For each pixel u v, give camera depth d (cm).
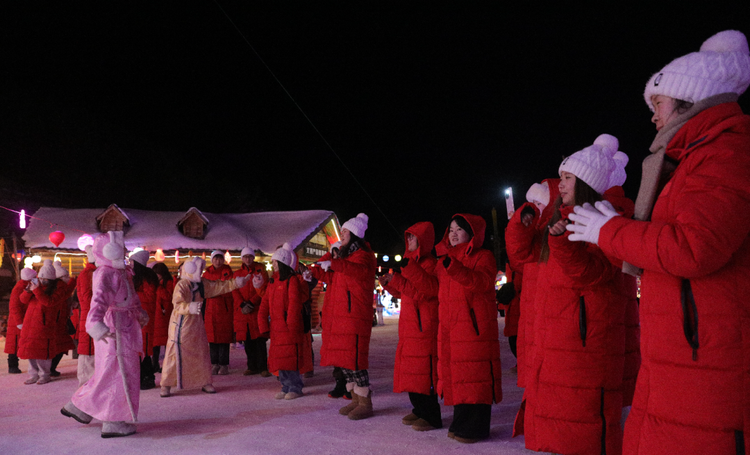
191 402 620
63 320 864
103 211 1958
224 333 855
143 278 641
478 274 402
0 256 2336
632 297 349
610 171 261
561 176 273
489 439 424
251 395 659
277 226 2006
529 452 387
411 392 468
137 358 479
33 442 453
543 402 277
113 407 456
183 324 662
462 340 415
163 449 424
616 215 176
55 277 810
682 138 172
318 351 1163
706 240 148
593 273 258
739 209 148
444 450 398
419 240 506
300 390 641
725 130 160
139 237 1831
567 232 244
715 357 156
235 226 1958
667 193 174
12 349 916
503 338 1309
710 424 155
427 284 446
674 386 163
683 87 175
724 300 156
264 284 746
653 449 166
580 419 266
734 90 174
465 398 409
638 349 348
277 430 474
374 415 527
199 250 1781
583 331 269
